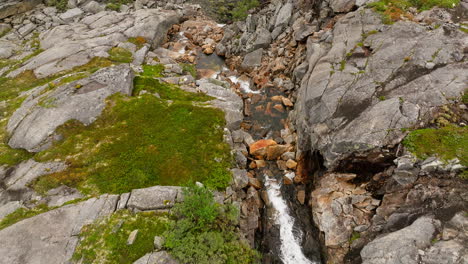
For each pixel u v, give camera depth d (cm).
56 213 1123
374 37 1741
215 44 2967
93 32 2752
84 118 1609
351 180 1312
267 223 1358
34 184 1270
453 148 1093
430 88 1358
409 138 1175
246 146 1727
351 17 1975
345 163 1307
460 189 1000
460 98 1295
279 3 2881
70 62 2275
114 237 1059
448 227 912
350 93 1461
